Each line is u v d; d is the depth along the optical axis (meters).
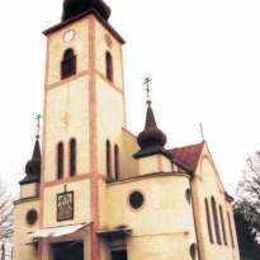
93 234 30.86
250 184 60.56
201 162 39.47
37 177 39.41
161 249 29.62
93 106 35.47
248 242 58.50
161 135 34.25
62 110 37.38
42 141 37.41
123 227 31.22
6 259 50.84
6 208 52.97
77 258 32.34
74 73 38.28
